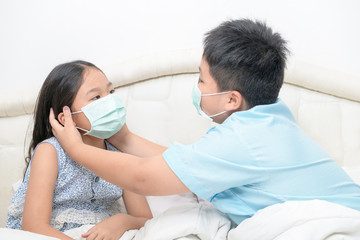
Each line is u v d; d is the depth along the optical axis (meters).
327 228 0.79
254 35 0.97
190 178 0.90
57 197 1.13
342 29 1.51
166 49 1.56
